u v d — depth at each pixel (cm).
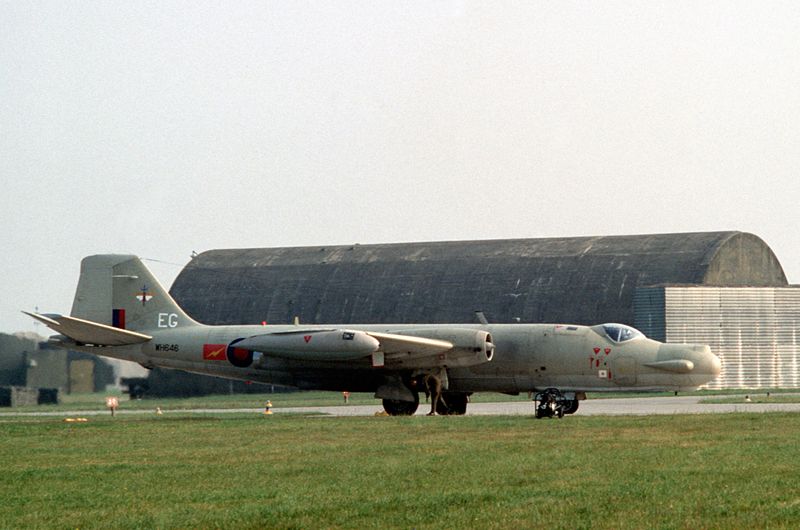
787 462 4525
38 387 13450
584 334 8912
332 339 8944
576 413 9050
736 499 3588
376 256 18212
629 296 15488
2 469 4884
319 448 5553
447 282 17038
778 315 15275
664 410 9450
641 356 8738
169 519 3494
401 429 6756
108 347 9912
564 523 3259
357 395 14588
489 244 17775
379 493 3919
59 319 9488
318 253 18762
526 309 16088
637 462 4619
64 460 5256
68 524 3472
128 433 6912
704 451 4984
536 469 4469
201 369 9769
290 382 9556
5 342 13500
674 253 15912
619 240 16800
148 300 9969
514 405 11506
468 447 5444
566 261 16538
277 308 17775
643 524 3219
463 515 3428
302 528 3303
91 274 10044
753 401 11369
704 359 8681
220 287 18400
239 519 3456
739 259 16012
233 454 5350
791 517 3250
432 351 8950
